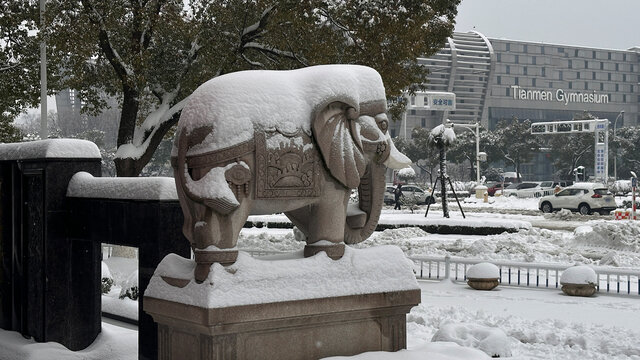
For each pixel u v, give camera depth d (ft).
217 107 16.37
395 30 61.72
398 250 18.97
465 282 50.37
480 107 421.18
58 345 24.40
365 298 17.65
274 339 16.53
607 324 34.19
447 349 19.30
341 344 17.62
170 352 17.24
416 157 284.20
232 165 16.12
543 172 429.79
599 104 463.83
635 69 475.31
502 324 32.78
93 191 23.84
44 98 67.51
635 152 293.02
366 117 18.44
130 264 60.13
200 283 15.96
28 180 25.94
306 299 16.61
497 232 85.15
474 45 420.36
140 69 63.98
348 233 19.17
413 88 71.31
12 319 27.02
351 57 64.18
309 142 17.20
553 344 28.71
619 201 154.40
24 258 26.07
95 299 25.23
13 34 73.15
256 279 16.10
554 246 69.92
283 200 16.90
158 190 20.94
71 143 25.34
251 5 67.05
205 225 15.98
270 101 16.85
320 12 63.57
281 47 65.77
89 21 60.64
